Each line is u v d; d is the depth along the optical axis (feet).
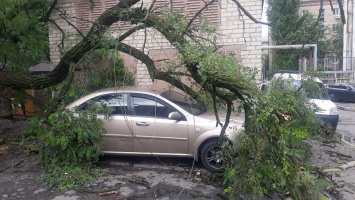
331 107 30.86
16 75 23.85
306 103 20.81
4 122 33.88
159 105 20.48
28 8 25.35
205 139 19.54
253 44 30.25
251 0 29.94
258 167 11.73
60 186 17.67
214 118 19.97
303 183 11.60
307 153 21.35
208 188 17.44
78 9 34.32
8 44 25.35
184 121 19.94
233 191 12.59
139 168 20.52
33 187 17.75
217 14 30.55
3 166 20.93
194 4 30.55
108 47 18.61
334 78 83.71
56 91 25.36
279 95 13.04
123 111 20.65
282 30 63.82
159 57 28.43
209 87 13.51
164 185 17.88
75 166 19.85
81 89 23.61
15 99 28.32
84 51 21.35
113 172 19.88
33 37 26.32
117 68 27.40
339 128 38.73
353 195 17.10
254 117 11.07
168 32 16.46
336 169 21.06
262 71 30.83
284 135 11.04
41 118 21.50
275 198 15.79
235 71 12.21
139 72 30.48
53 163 19.95
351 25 86.53
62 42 26.66
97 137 19.77
